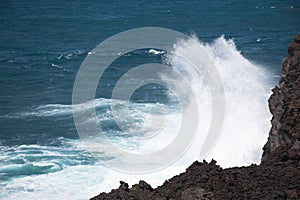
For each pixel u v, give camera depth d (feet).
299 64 176.45
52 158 276.82
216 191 120.37
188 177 130.82
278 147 152.15
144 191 124.47
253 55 572.51
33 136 322.75
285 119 164.96
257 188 122.11
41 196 234.17
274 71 439.63
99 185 232.94
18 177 256.93
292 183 124.88
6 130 336.49
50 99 419.54
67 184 240.94
